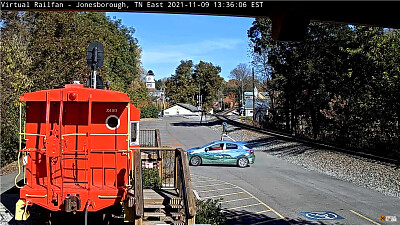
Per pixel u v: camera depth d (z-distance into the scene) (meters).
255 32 39.00
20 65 19.38
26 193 8.87
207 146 23.27
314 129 33.59
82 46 23.22
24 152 9.62
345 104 29.34
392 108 22.67
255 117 54.53
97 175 9.55
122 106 9.83
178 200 9.22
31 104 9.62
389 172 18.48
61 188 8.83
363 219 11.89
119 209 10.27
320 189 16.27
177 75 110.50
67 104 9.59
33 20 27.36
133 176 9.20
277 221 11.62
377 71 25.47
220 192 15.69
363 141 26.72
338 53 28.00
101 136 9.70
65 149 9.40
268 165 23.14
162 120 69.81
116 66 49.91
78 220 10.52
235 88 113.62
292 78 33.81
